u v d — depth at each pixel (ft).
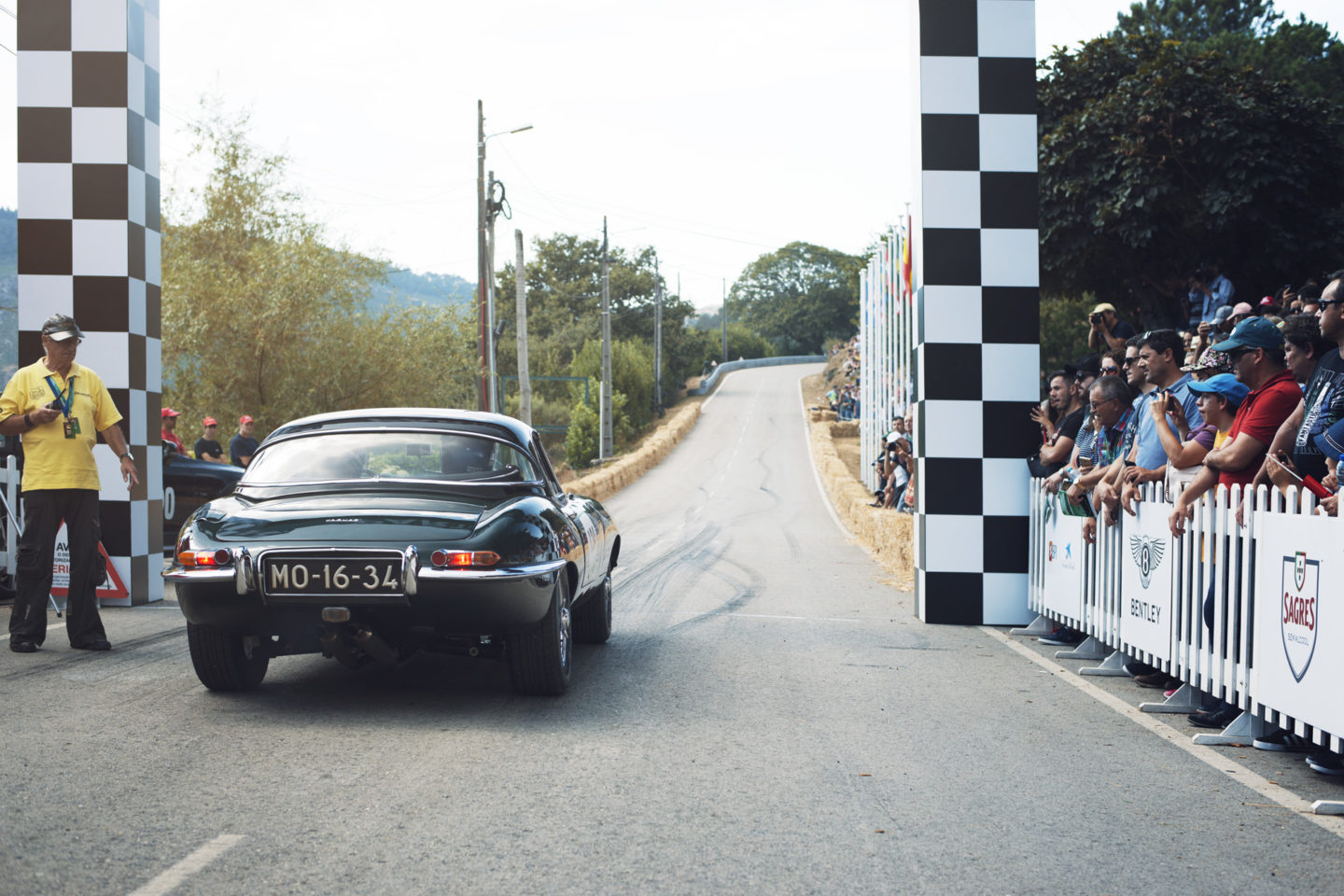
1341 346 14.74
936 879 9.81
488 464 17.94
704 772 13.38
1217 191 57.26
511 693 18.01
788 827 11.27
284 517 16.10
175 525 42.19
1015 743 15.25
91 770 12.91
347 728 15.30
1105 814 11.98
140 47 29.43
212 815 11.28
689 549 49.88
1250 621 15.30
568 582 18.70
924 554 27.09
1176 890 9.68
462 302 91.35
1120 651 21.04
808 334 425.69
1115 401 22.09
